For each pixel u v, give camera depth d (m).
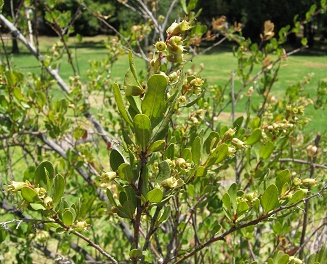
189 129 2.44
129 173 1.30
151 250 2.57
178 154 2.05
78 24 30.00
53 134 2.73
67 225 1.41
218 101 3.22
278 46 3.63
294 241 2.70
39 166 1.39
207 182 2.03
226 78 17.98
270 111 3.30
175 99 1.23
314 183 1.61
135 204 1.36
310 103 3.55
